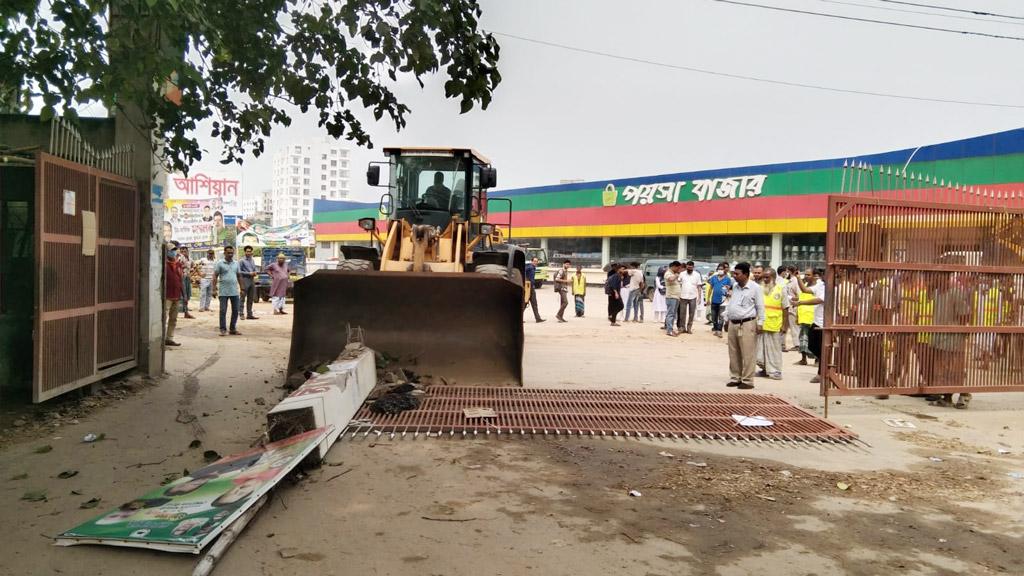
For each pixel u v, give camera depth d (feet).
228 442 20.66
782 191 110.83
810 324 41.29
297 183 491.31
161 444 20.31
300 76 21.29
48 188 22.41
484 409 24.64
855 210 26.78
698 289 66.54
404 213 38.73
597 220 145.89
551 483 17.94
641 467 19.62
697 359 42.96
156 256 29.81
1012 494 18.20
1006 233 28.86
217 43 18.34
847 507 16.93
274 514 15.29
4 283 25.09
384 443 20.98
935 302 27.94
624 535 14.74
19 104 22.99
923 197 29.37
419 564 13.05
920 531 15.52
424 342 28.78
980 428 25.85
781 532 15.23
